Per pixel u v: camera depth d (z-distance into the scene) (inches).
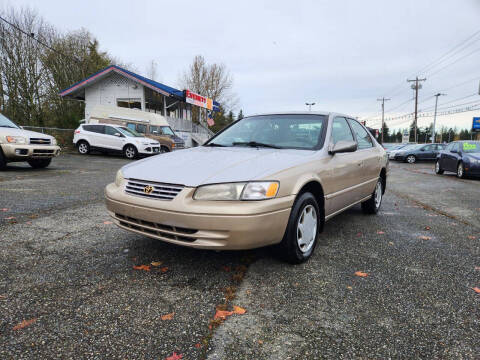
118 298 86.5
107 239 133.8
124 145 600.1
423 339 72.2
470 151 446.3
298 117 150.9
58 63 999.6
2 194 218.7
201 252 121.1
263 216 93.7
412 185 368.5
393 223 178.4
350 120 173.3
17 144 323.6
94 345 67.1
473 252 131.4
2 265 105.5
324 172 123.3
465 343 71.1
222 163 107.1
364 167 165.8
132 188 106.3
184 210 92.3
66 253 117.5
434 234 157.2
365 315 81.6
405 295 92.6
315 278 102.3
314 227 119.6
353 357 65.6
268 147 135.9
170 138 703.1
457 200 263.9
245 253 121.5
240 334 72.3
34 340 68.1
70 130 727.7
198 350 66.5
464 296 92.9
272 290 93.4
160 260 112.8
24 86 902.4
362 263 116.2
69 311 79.5
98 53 1268.5
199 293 90.4
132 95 865.5
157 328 73.6
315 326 76.2
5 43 871.1
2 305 81.4
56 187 255.9
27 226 149.2
